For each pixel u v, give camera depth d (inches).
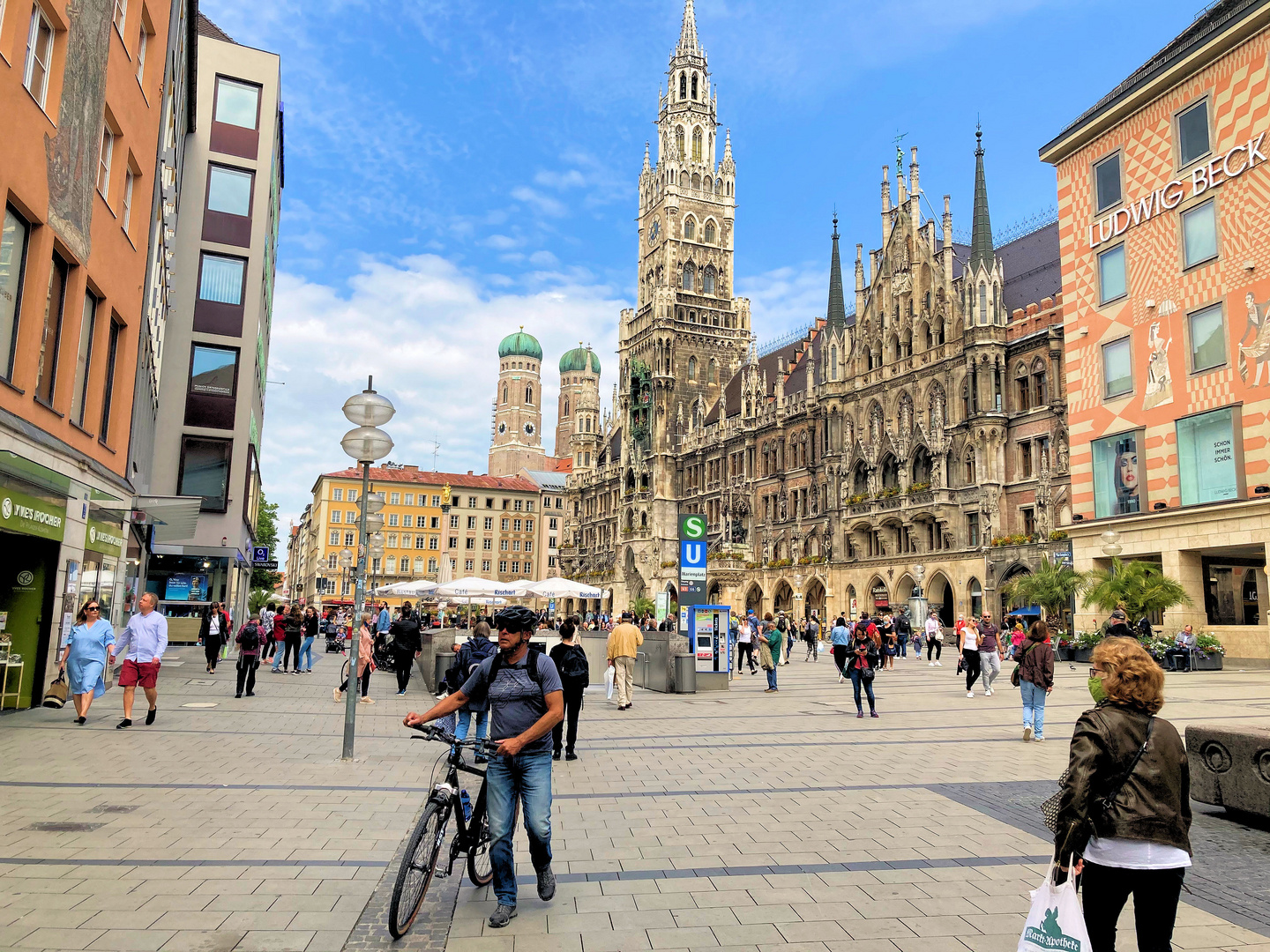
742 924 297.3
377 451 652.1
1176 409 1619.1
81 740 632.4
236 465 1937.7
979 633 1085.8
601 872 355.9
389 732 737.6
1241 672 1376.7
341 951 269.0
